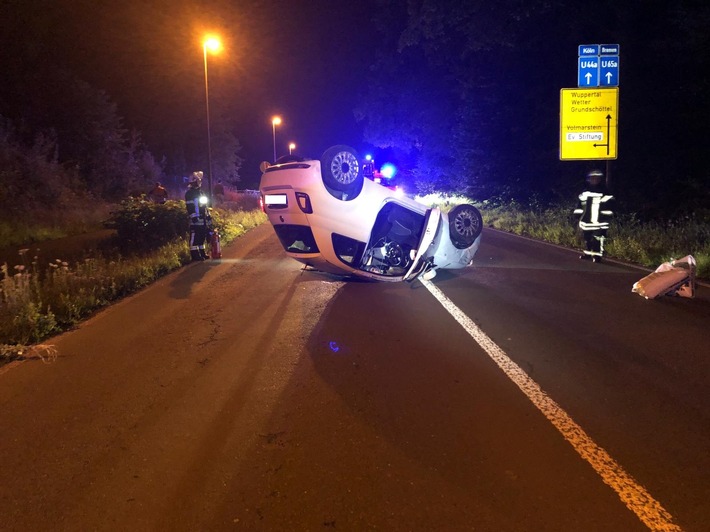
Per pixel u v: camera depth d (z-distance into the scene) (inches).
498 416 186.4
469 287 386.9
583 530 128.6
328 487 147.8
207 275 461.1
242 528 132.9
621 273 431.5
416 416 187.8
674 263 350.3
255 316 323.3
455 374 224.7
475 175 1191.6
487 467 155.5
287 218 357.7
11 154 973.2
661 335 268.5
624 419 182.5
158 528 134.0
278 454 165.3
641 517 132.8
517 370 227.1
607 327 283.9
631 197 770.8
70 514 140.4
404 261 395.9
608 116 737.6
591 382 213.3
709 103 706.2
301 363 241.9
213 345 270.7
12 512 141.9
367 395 206.1
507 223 856.9
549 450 163.9
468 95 1181.1
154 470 159.0
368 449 166.9
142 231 626.2
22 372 239.8
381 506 139.2
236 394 210.4
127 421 190.1
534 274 431.8
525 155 1074.7
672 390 204.5
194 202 527.8
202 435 178.7
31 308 299.4
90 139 1309.1
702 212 633.6
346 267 370.0
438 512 136.2
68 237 754.2
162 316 329.7
